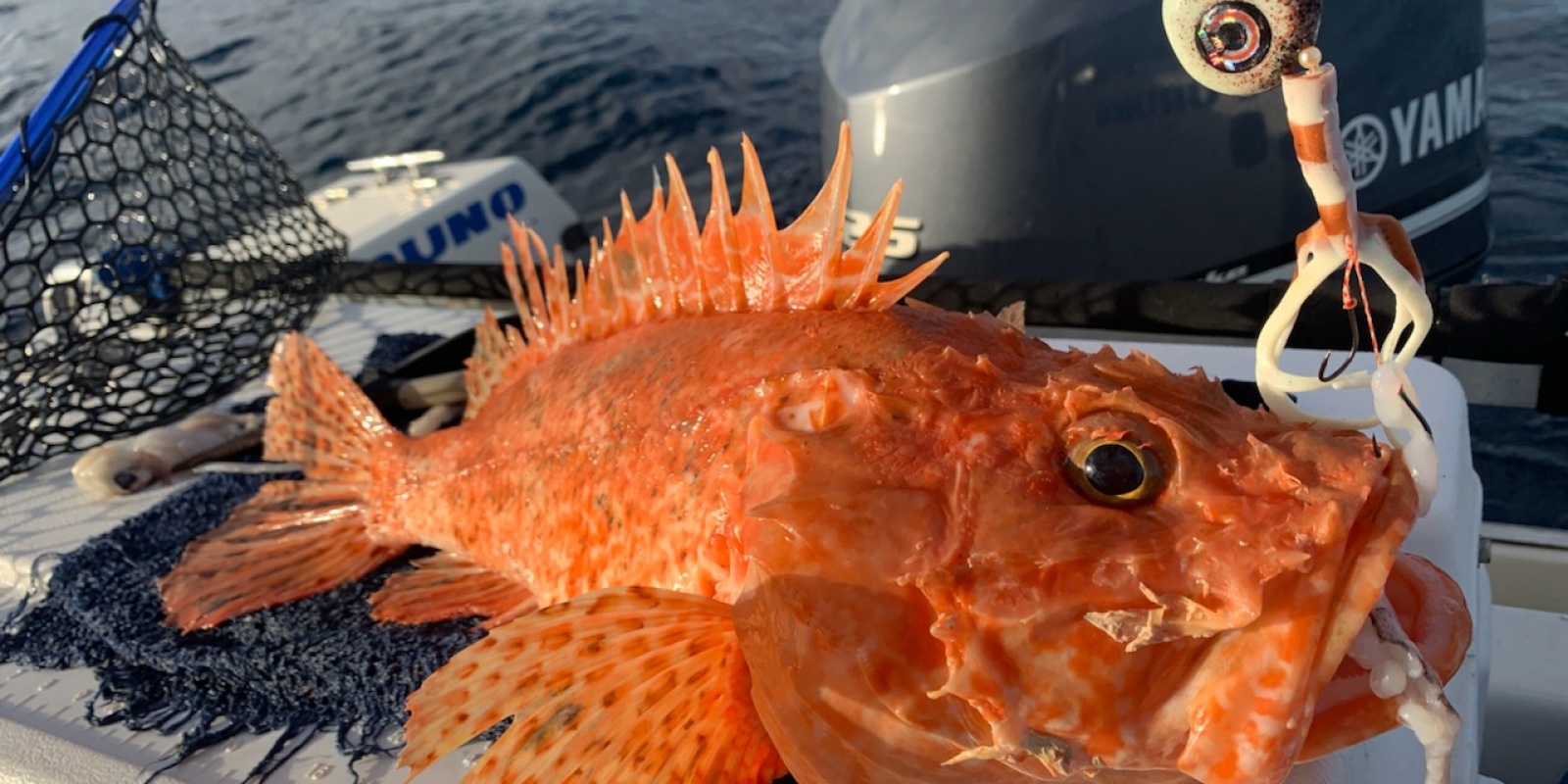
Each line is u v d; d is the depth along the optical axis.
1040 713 0.29
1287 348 0.63
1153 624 0.27
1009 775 0.32
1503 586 0.62
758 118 2.15
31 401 0.72
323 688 0.51
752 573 0.33
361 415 0.63
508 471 0.52
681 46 2.53
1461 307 0.60
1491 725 0.53
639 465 0.43
